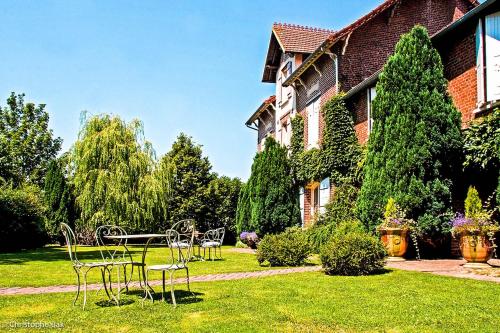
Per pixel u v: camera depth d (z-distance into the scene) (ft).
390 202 37.86
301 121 71.61
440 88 39.86
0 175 100.37
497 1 37.29
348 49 58.85
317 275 31.22
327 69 61.67
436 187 37.88
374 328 16.90
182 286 27.43
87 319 19.13
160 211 75.15
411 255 40.50
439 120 38.58
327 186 60.85
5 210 72.08
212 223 113.09
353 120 57.31
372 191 41.01
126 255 55.57
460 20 38.81
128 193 71.46
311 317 18.72
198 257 49.19
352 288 25.18
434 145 38.27
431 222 37.50
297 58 73.31
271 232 65.57
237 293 24.54
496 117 35.12
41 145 153.89
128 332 16.96
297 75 68.85
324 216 53.31
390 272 30.58
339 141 56.39
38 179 148.15
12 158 125.39
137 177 73.05
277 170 66.18
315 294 23.77
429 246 40.19
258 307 20.80
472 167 39.19
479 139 36.50
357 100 56.59
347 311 19.62
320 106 64.08
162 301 22.71
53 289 27.66
